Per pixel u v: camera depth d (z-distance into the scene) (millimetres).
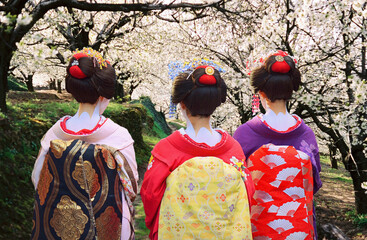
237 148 2043
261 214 2227
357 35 6180
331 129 7277
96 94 2043
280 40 5820
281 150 2219
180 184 1848
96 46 10570
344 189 13422
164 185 1922
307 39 6832
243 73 6883
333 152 21375
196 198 1814
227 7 7781
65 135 2035
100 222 1976
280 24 5871
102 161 2002
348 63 6859
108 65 2146
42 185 2020
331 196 11609
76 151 1958
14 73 17188
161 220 1887
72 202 1944
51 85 23859
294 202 2205
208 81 1891
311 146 2328
